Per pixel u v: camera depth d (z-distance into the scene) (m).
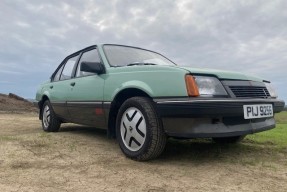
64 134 5.22
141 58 4.54
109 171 2.97
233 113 3.07
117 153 3.73
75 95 4.61
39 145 4.14
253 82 3.51
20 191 2.41
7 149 3.84
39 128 6.53
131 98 3.47
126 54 4.47
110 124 3.88
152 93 3.23
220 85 3.17
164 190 2.47
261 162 3.34
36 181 2.66
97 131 5.65
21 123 7.71
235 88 3.25
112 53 4.35
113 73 3.87
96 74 4.21
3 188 2.48
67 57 5.57
